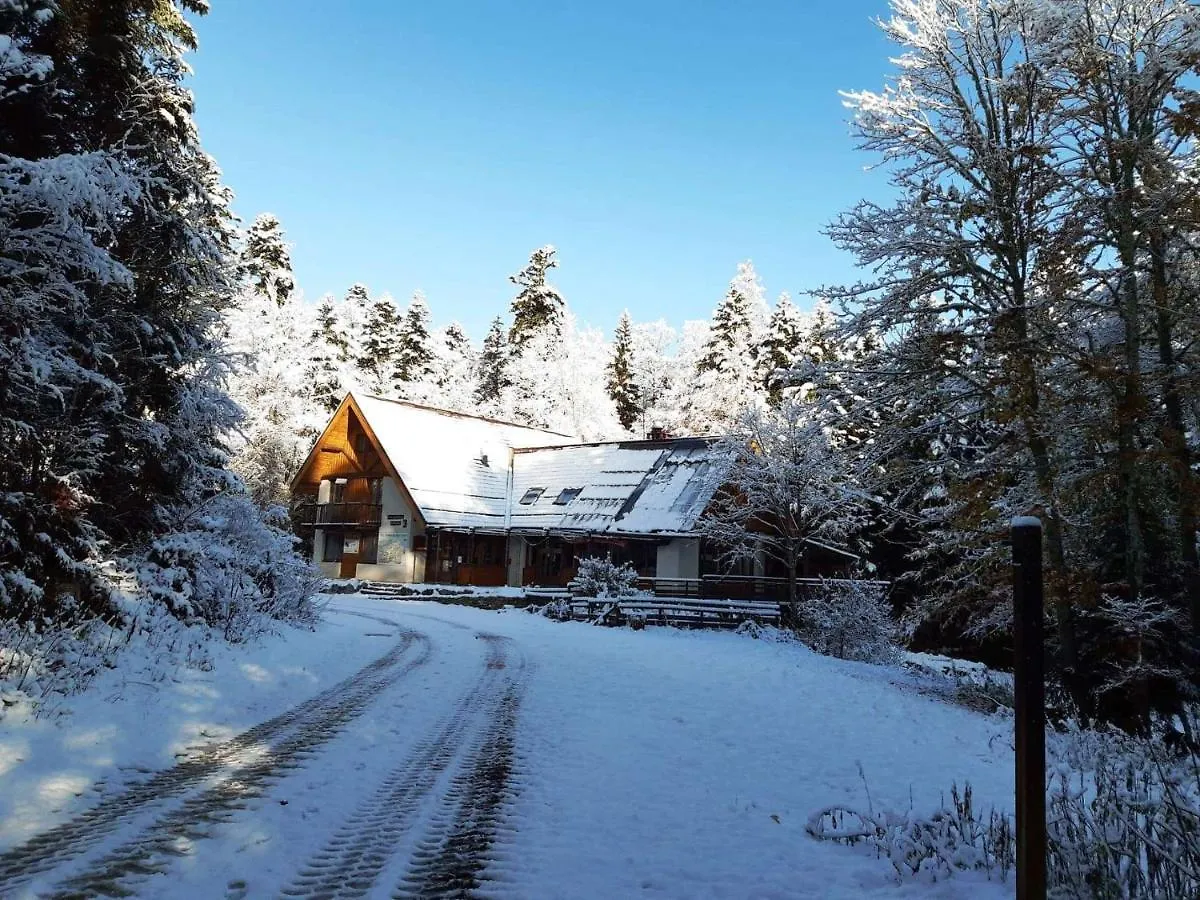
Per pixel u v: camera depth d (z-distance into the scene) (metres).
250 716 9.16
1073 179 14.77
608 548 34.19
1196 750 10.24
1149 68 13.77
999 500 15.38
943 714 13.23
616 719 9.98
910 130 16.94
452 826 5.71
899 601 29.44
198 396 14.60
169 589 12.80
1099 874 4.73
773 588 31.23
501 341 68.56
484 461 42.09
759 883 4.95
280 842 5.25
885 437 16.33
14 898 4.23
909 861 5.34
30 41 11.73
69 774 6.42
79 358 11.98
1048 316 14.73
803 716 11.33
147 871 4.68
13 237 9.21
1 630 9.33
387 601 29.92
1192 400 13.34
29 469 10.87
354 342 59.69
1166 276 14.21
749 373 49.97
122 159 12.44
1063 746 10.97
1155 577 13.99
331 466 43.09
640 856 5.30
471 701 10.71
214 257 14.66
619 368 69.62
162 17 14.34
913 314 15.95
